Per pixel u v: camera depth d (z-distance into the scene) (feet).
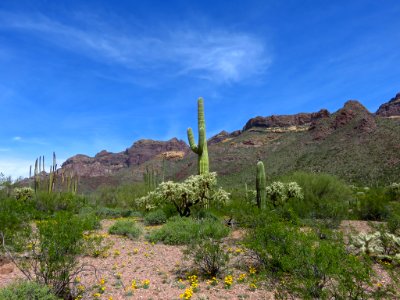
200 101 60.18
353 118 334.44
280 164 286.05
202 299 17.31
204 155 58.75
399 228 30.35
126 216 67.26
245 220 31.24
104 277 21.91
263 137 470.80
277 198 56.03
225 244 29.76
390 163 207.10
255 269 22.30
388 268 17.70
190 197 50.65
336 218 38.68
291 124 584.81
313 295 14.75
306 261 15.20
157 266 24.94
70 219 19.84
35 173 94.02
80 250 20.13
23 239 23.85
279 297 15.43
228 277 20.03
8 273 21.88
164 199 51.52
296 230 19.20
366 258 16.26
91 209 65.72
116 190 103.76
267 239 20.01
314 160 262.47
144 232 41.39
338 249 15.16
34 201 62.80
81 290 18.26
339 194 63.52
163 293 18.70
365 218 48.24
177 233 34.04
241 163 359.87
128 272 23.34
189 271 23.03
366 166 216.33
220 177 329.93
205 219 40.88
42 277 18.01
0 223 26.89
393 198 72.13
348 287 13.73
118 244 33.40
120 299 17.75
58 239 17.66
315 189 62.64
